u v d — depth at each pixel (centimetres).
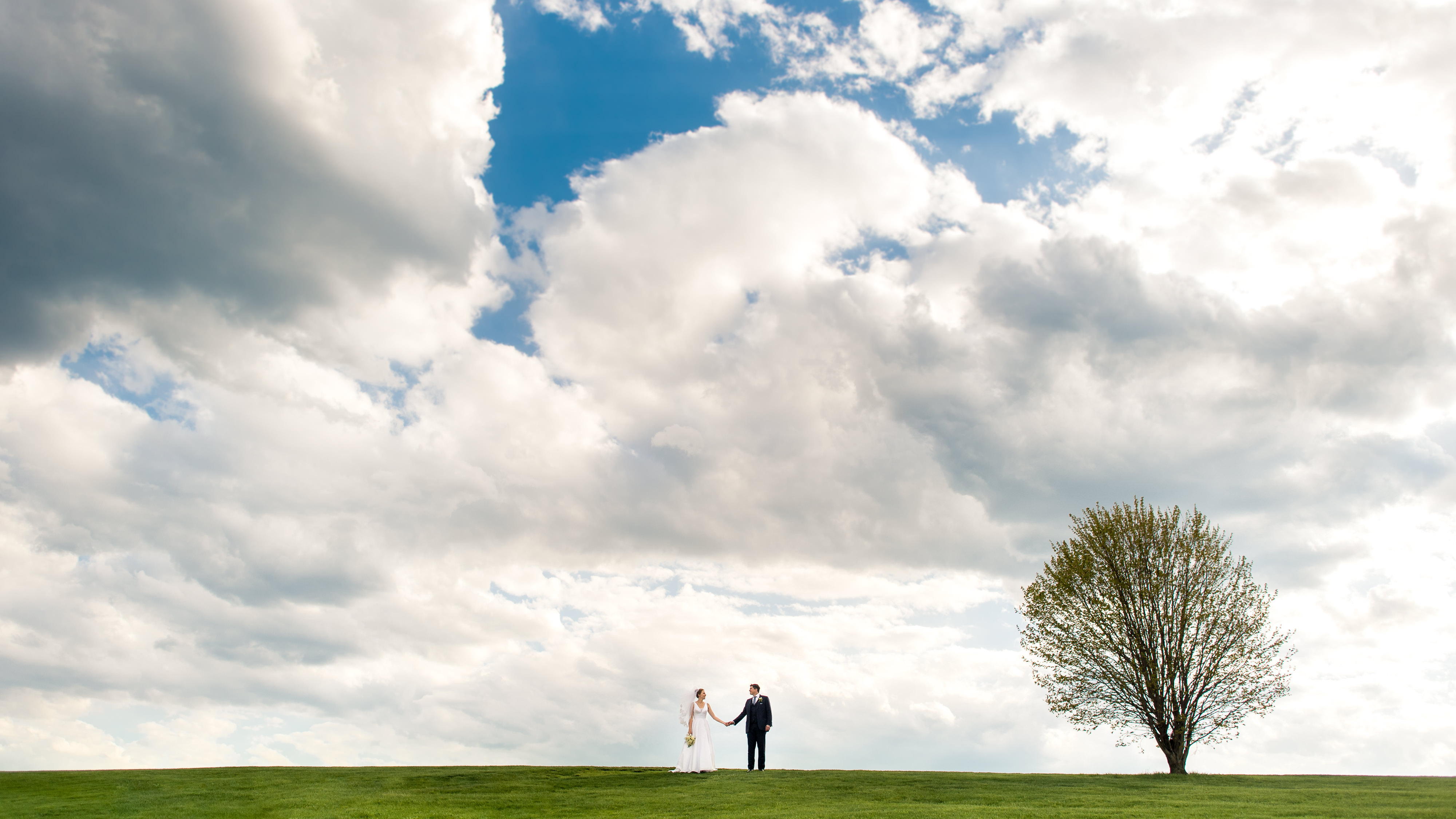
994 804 2202
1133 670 3519
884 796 2356
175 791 2477
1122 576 3631
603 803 2238
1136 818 1927
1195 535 3625
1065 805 2189
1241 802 2228
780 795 2373
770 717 2956
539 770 2991
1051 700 3662
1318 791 2483
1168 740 3441
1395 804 2145
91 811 2133
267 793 2430
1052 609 3719
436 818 2014
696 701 2900
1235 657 3444
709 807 2156
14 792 2439
